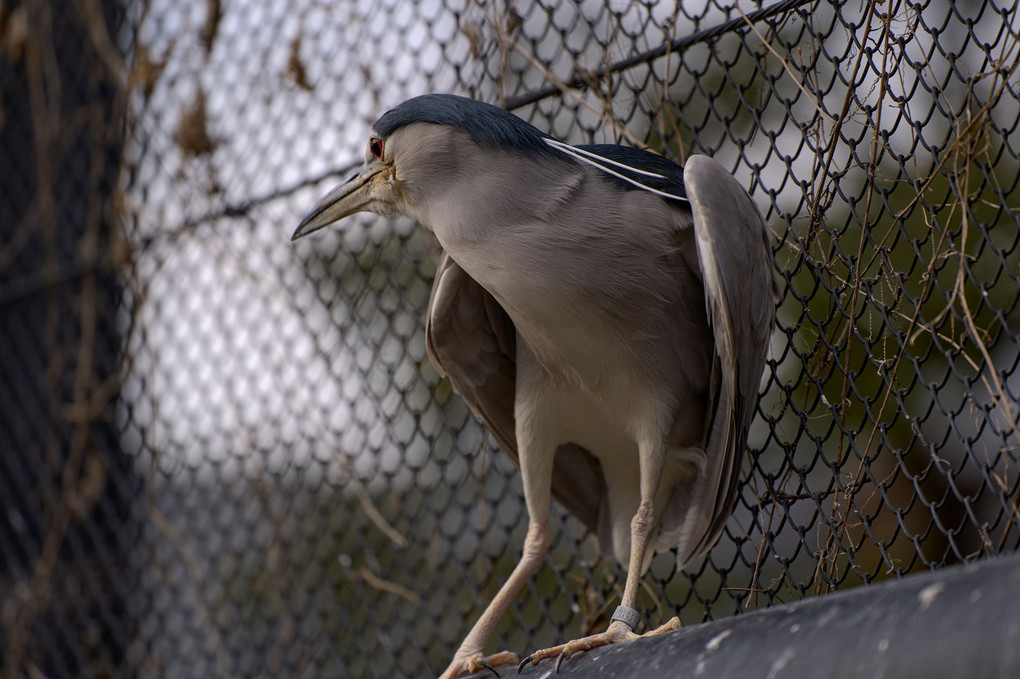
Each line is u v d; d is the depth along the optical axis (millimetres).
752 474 4883
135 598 8641
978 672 2555
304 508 7535
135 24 8594
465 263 4633
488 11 6426
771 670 2994
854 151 4578
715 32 5293
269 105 7598
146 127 8461
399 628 7547
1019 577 2654
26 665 9023
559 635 5941
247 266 7707
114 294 9078
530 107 6336
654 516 4840
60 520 9164
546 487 4977
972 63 4770
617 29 5758
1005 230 5508
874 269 5012
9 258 9641
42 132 9172
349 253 7301
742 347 4395
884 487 4352
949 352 4230
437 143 4750
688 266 4629
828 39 4895
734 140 5098
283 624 7520
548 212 4523
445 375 5188
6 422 9938
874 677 2738
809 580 4602
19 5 9477
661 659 3443
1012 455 3973
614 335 4559
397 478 6930
